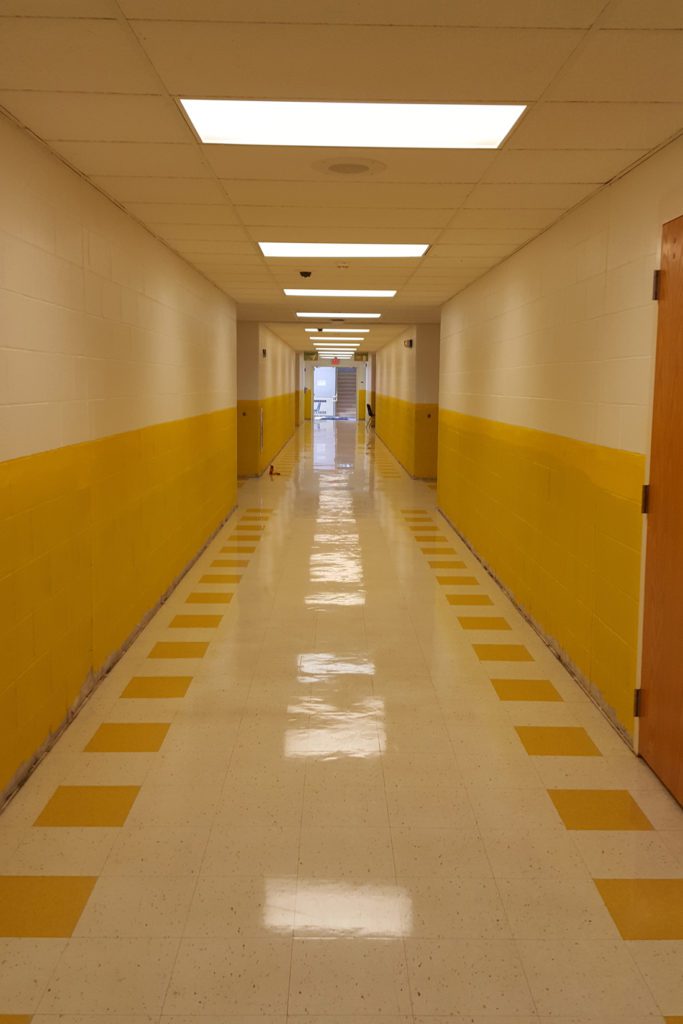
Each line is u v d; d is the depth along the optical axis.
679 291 3.19
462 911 2.58
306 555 7.91
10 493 3.14
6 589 3.12
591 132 3.27
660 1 2.21
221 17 2.32
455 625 5.67
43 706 3.58
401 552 8.11
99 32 2.42
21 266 3.25
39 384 3.45
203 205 4.67
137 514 5.27
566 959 2.37
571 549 4.69
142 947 2.40
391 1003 2.19
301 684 4.52
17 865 2.80
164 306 6.01
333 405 45.31
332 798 3.29
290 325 14.62
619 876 2.79
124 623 5.00
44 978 2.27
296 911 2.57
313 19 2.33
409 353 14.91
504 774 3.51
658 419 3.39
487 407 7.32
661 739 3.40
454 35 2.43
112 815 3.13
